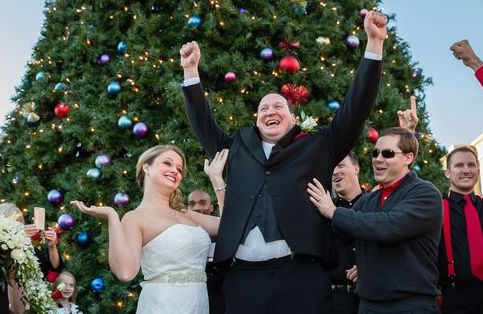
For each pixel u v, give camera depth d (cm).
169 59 825
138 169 405
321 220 350
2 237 415
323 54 869
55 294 571
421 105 978
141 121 812
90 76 883
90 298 748
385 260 339
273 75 829
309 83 841
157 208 387
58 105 857
